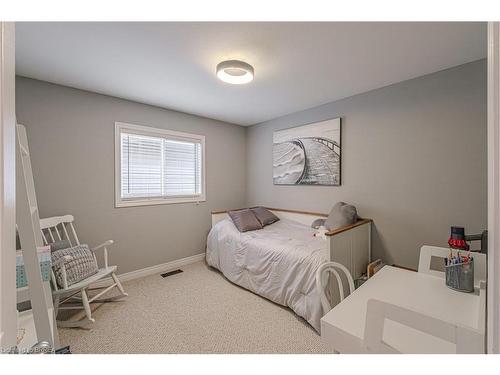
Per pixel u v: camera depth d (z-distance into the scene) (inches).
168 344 64.0
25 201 38.3
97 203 97.0
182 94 98.0
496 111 16.8
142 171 111.3
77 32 56.6
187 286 99.4
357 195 99.0
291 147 124.5
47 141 85.0
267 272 85.5
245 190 155.1
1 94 17.6
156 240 114.7
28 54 66.5
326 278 67.7
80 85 88.2
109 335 67.6
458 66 73.6
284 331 69.4
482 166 70.5
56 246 77.9
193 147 130.0
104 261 92.6
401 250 86.7
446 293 44.3
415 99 82.4
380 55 67.8
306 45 62.7
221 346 63.2
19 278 45.8
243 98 103.0
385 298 42.7
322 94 98.0
